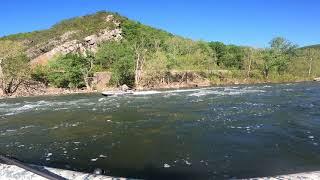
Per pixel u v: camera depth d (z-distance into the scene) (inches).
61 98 2091.5
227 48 4751.5
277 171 548.4
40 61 3934.5
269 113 1162.6
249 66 3946.9
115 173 565.0
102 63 3533.5
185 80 3371.1
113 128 969.5
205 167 578.6
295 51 4603.8
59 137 871.7
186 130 901.2
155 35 5497.1
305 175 420.5
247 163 593.6
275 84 3240.7
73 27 5177.2
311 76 4306.1
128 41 4788.4
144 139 811.4
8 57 2549.2
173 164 603.2
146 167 590.9
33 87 2719.0
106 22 5280.5
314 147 685.3
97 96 2133.4
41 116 1285.7
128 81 3083.2
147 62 3240.7
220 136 813.2
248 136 803.4
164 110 1330.0
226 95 1932.8
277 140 754.2
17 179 403.9
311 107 1309.1
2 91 2532.0
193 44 4500.5
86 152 706.2
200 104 1504.7
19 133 951.6
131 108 1427.2
